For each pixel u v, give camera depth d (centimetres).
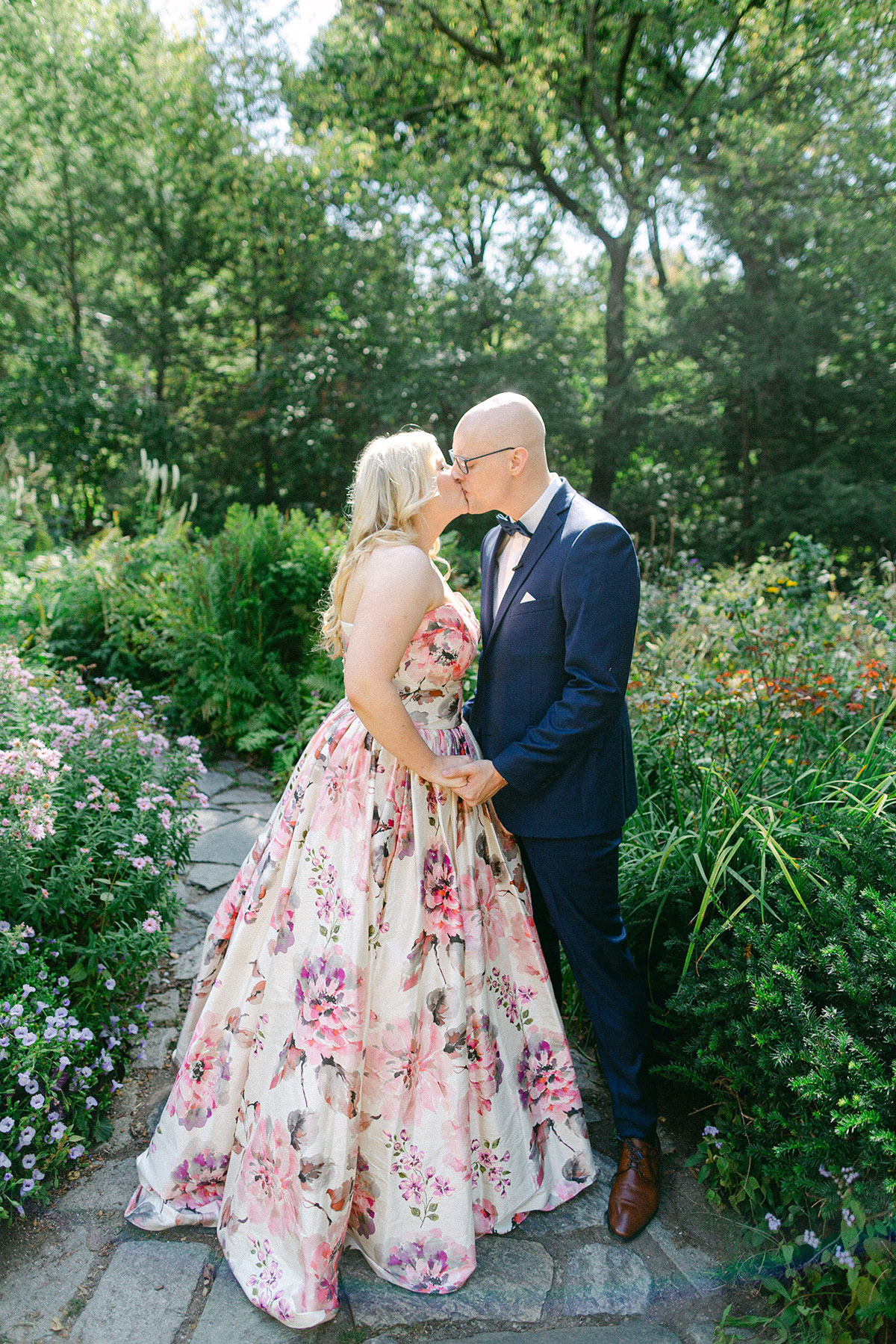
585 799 188
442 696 186
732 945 209
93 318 1691
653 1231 187
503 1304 169
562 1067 200
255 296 1623
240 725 479
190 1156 186
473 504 191
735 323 1423
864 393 1438
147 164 1608
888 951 171
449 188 1373
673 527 677
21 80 1514
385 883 175
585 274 1681
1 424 1538
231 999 188
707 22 1175
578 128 1312
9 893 216
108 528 678
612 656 179
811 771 255
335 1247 165
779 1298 169
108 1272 173
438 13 1254
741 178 1323
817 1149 159
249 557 516
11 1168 186
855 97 1227
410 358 1450
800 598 553
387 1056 173
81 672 524
